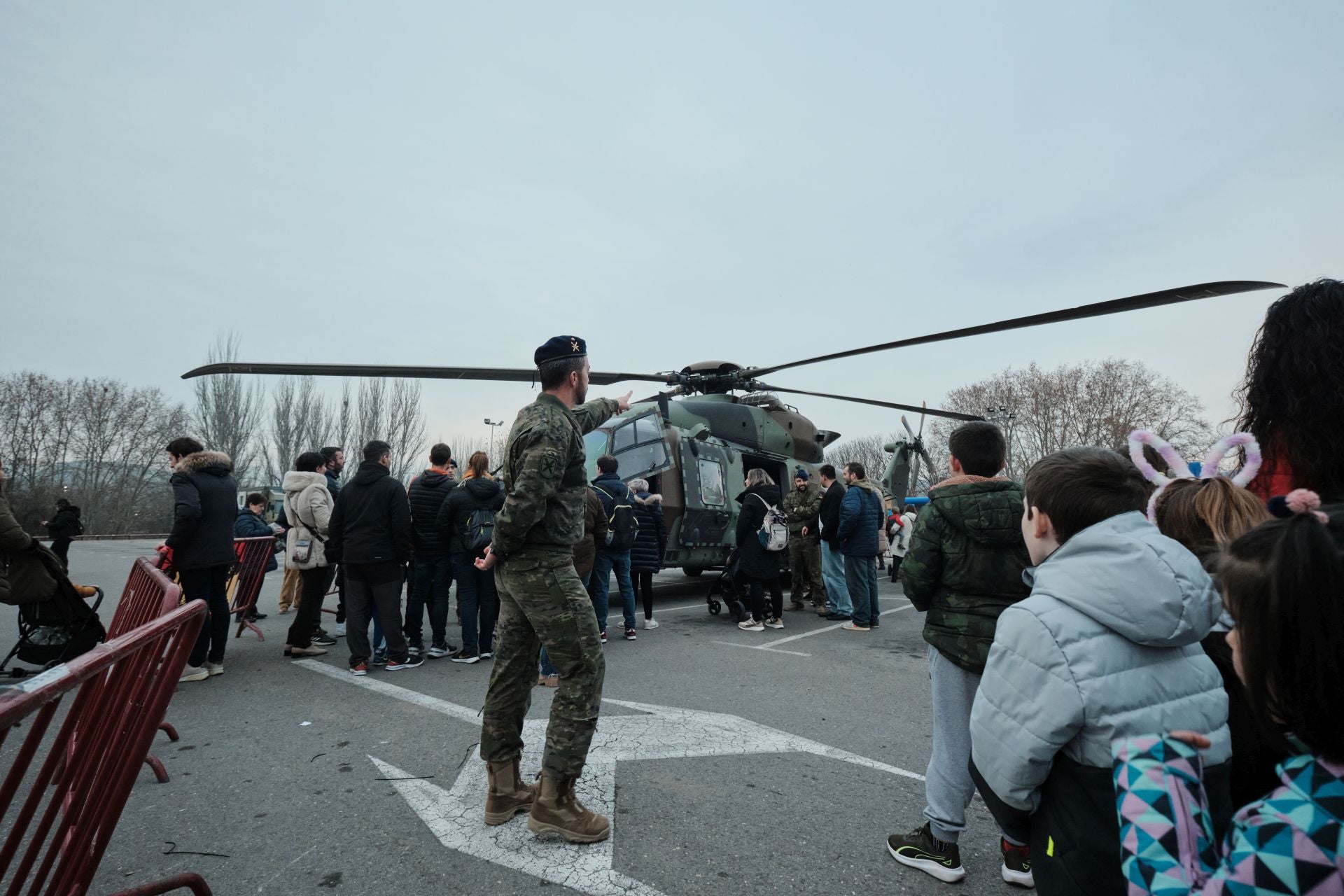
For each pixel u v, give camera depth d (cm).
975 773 165
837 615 882
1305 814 99
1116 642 146
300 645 621
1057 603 154
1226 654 161
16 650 458
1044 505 177
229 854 275
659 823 300
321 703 476
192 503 525
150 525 5141
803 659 623
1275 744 114
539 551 287
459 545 614
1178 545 148
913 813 313
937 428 5044
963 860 277
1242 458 195
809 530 945
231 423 4012
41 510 4556
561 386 310
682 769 359
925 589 272
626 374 866
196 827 296
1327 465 164
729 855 274
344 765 365
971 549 264
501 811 298
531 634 303
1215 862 110
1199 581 142
